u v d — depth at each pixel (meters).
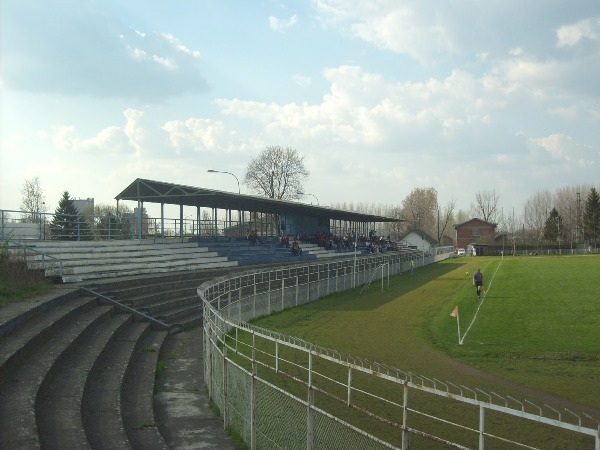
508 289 38.88
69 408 10.21
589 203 116.69
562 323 24.34
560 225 127.12
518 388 13.97
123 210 53.84
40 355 12.66
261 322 25.09
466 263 77.31
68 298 18.92
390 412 11.66
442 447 9.66
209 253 39.66
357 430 7.19
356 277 43.81
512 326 23.92
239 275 23.95
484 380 14.80
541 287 39.44
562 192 160.88
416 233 125.88
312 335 21.89
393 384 13.85
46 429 9.15
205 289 17.50
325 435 8.05
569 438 10.09
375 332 22.75
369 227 100.38
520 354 18.19
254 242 51.00
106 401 11.50
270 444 9.12
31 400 9.64
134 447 9.65
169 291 25.55
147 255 33.22
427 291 40.31
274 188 91.69
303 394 12.68
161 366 15.91
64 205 55.47
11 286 18.31
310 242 62.47
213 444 10.21
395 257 58.03
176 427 11.12
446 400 12.55
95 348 14.84
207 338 13.59
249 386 9.94
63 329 15.69
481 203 164.00
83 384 11.67
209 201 43.22
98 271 25.80
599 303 30.30
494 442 9.91
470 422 11.04
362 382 13.99
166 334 20.08
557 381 14.69
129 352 15.76
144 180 34.59
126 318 19.66
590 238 115.75
